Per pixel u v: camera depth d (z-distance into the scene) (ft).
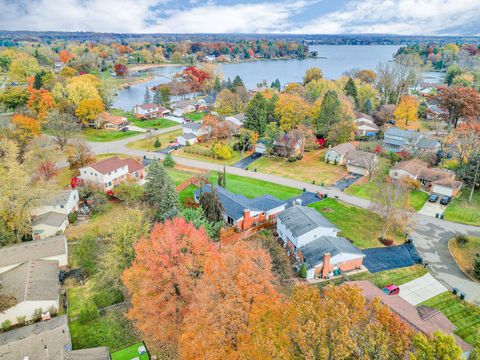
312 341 76.59
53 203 201.46
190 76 619.26
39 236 189.67
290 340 80.48
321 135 355.77
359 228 206.49
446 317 134.62
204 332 92.73
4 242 176.76
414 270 171.73
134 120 444.14
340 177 279.08
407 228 191.72
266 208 207.31
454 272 170.81
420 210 227.40
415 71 502.79
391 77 483.51
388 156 309.22
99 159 306.14
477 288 160.04
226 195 217.97
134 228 155.94
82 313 136.15
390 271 170.60
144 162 304.50
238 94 486.38
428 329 115.14
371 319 86.99
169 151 335.26
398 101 472.03
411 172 259.80
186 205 225.97
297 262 173.06
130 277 126.62
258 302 94.53
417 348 75.20
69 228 201.05
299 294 93.09
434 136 358.84
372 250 186.80
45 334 119.44
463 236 192.65
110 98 488.44
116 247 150.61
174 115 481.05
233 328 91.91
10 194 176.55
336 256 163.32
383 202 194.80
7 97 403.95
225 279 99.19
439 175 252.83
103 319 138.41
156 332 117.80
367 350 75.15
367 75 604.49
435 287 160.15
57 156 286.05
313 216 190.39
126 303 146.00
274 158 321.11
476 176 240.94
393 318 86.79
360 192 252.21
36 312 136.77
